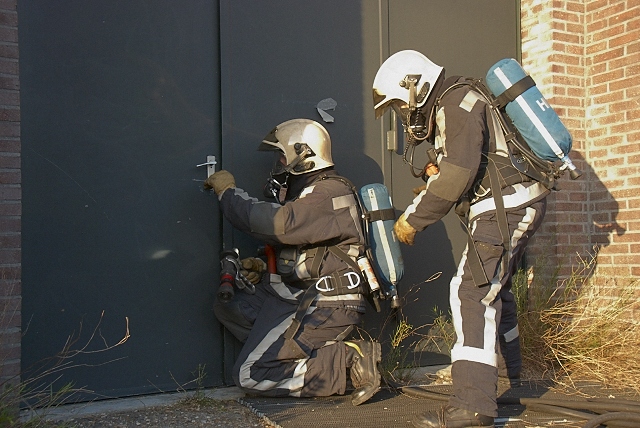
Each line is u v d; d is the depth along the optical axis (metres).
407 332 4.43
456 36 4.83
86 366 3.66
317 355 3.66
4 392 3.15
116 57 3.81
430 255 4.62
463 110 3.15
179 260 3.93
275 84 4.21
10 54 3.33
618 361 4.30
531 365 4.43
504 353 4.00
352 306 3.78
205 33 4.06
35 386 3.52
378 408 3.51
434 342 4.55
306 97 4.31
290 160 3.84
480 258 3.18
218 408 3.59
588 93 5.11
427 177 3.61
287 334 3.64
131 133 3.83
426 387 3.99
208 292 4.00
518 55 5.11
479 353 3.03
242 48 4.13
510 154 3.27
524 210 3.27
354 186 4.09
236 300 3.90
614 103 4.93
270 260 3.91
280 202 3.91
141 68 3.87
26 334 3.52
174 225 3.92
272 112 4.20
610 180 4.96
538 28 5.05
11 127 3.32
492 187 3.22
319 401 3.65
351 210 3.81
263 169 4.16
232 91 4.09
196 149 4.01
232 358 4.02
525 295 4.75
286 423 3.22
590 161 5.09
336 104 4.39
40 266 3.57
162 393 3.84
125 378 3.75
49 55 3.64
